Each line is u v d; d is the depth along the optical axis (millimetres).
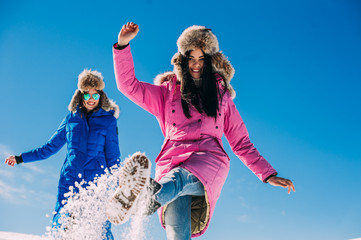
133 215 2496
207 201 2893
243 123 3547
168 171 3021
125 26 2939
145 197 2443
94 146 4520
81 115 4629
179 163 3043
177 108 3211
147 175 2359
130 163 2361
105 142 4637
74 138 4520
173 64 3463
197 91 3291
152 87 3289
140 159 2373
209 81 3318
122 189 2348
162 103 3316
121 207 2344
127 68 3064
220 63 3467
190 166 2873
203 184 2850
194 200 3154
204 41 3361
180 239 2939
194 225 3143
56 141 4719
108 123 4656
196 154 3037
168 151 3123
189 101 3209
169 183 2645
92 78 4605
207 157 3010
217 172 2992
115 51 3025
